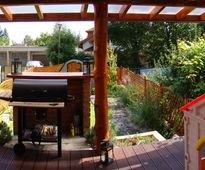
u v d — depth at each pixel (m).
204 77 10.03
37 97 5.97
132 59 22.12
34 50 29.42
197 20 7.62
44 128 6.41
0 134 6.61
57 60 23.39
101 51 5.88
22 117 6.66
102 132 6.00
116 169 5.43
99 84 5.94
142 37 21.45
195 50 10.38
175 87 10.27
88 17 7.10
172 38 19.70
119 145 7.00
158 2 5.95
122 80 17.47
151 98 10.02
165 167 5.46
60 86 6.09
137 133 8.30
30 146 6.54
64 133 7.42
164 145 6.49
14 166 5.52
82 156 6.00
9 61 30.11
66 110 7.42
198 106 4.48
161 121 9.55
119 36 22.12
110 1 5.79
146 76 12.49
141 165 5.57
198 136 4.50
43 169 5.44
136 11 7.26
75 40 24.02
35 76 6.90
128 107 12.05
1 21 7.09
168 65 12.02
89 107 7.25
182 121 8.77
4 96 6.39
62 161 5.77
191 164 4.75
